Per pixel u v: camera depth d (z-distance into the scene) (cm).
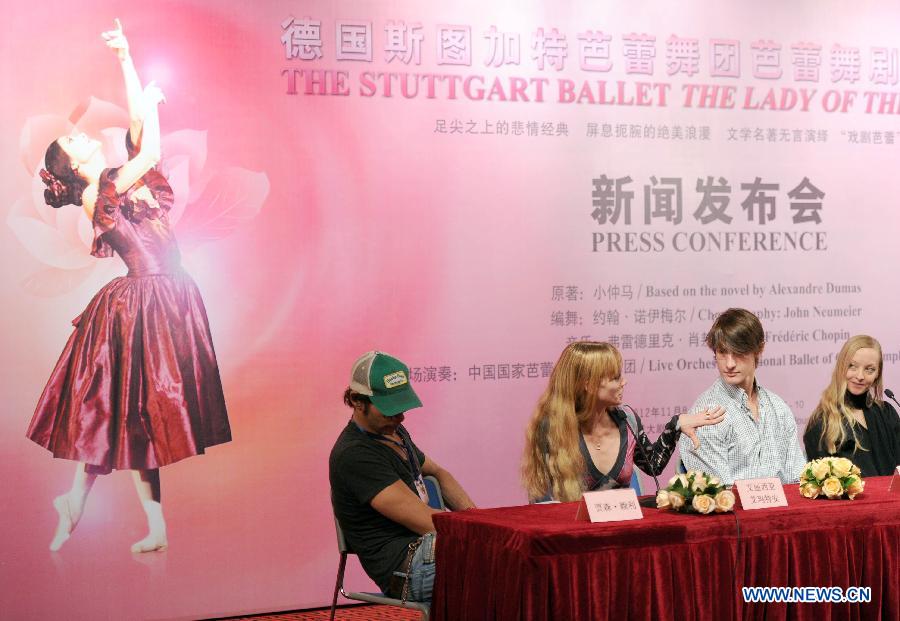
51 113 453
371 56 492
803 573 285
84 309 459
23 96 450
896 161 575
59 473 455
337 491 326
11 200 449
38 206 452
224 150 475
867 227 570
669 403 538
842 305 566
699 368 543
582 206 523
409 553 313
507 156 512
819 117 564
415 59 498
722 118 547
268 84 479
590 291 525
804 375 561
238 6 475
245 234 478
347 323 490
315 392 487
